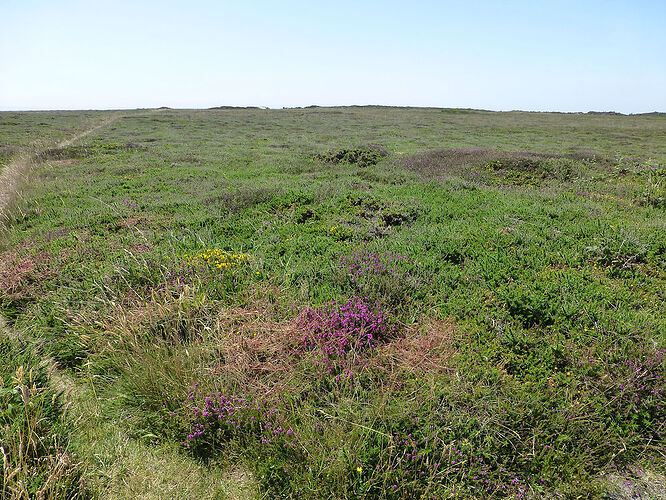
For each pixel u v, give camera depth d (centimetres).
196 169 1441
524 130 3350
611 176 1247
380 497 262
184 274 520
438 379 354
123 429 332
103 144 2117
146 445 317
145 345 397
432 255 616
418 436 298
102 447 313
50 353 418
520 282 515
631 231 668
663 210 886
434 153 1673
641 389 329
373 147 1930
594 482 283
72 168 1453
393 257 583
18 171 1364
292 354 391
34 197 1048
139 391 354
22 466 265
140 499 274
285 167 1486
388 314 446
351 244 666
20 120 3553
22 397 303
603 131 3306
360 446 285
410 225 789
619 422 318
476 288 511
